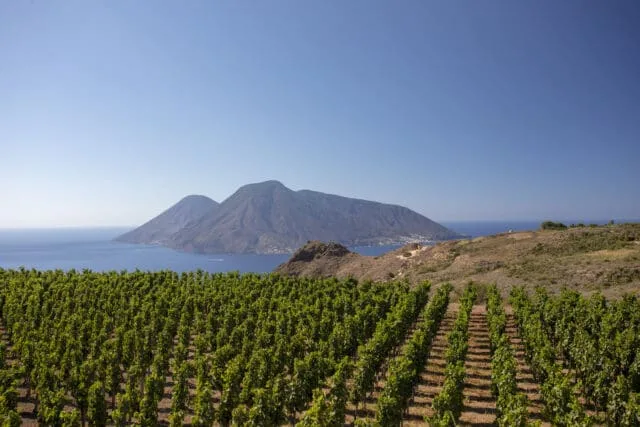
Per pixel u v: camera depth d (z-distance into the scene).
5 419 31.89
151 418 33.47
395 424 32.72
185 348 46.69
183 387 36.59
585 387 38.12
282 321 53.72
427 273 105.94
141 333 52.12
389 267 124.38
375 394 42.88
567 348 44.69
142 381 44.28
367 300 63.97
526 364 48.72
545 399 33.56
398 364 36.34
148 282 79.19
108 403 41.78
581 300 53.81
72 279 81.62
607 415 33.91
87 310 63.88
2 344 44.50
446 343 56.56
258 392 32.84
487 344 55.69
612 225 108.75
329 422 31.28
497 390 36.91
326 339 51.31
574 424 29.16
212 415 33.81
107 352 44.34
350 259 149.12
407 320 53.47
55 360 42.97
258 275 91.56
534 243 103.56
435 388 43.09
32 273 90.75
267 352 42.12
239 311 60.34
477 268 95.31
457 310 73.62
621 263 74.56
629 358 40.19
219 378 40.56
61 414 31.89
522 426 29.08
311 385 37.00
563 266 80.69
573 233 102.88
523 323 51.09
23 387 45.50
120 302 65.69
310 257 155.38
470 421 36.25
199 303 66.12
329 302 65.69
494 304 59.09
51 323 56.19
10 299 65.31
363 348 39.81
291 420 37.59
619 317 48.81
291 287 80.00
